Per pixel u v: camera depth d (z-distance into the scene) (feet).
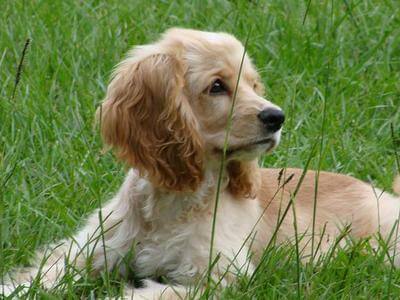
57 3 47.29
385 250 30.81
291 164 37.91
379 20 48.29
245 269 29.94
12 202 33.40
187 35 31.09
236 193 31.42
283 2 49.03
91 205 33.76
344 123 40.68
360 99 42.96
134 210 30.89
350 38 46.91
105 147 31.27
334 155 38.68
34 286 27.48
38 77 41.14
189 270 30.07
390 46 46.44
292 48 45.47
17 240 31.73
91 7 47.80
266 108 29.48
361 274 29.68
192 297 27.02
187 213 30.35
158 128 30.35
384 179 37.99
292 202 27.37
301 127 40.19
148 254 30.60
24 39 44.39
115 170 36.50
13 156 35.76
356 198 35.50
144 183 30.76
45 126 38.09
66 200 34.30
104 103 31.30
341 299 28.07
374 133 41.11
